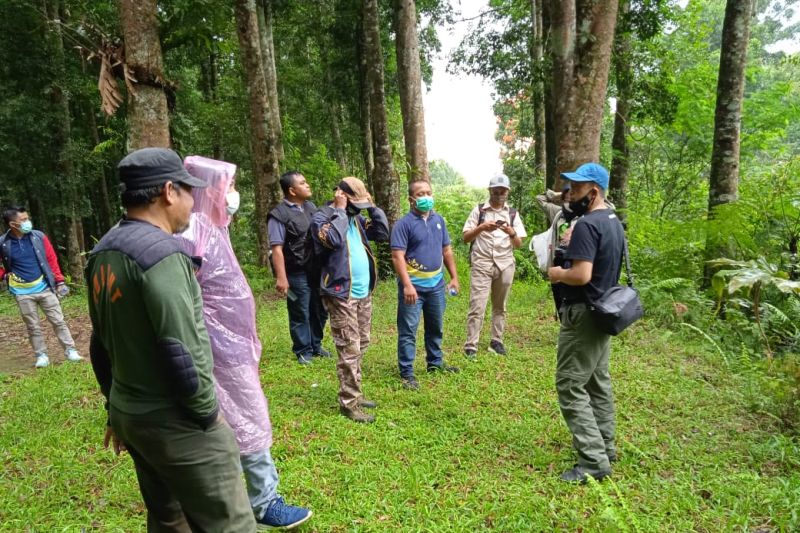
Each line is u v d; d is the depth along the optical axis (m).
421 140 10.59
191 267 1.88
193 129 15.05
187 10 5.46
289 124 15.34
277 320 7.50
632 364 5.13
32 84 11.56
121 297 1.73
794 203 6.40
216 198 2.45
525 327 6.66
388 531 2.70
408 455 3.51
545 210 4.82
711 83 11.93
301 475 3.23
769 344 5.42
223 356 2.45
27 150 12.02
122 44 4.90
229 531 1.97
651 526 2.64
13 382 5.55
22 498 3.10
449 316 7.26
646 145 13.37
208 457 1.89
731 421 3.92
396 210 10.66
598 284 3.06
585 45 6.54
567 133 6.78
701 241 7.05
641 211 11.30
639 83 9.73
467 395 4.52
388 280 10.13
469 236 5.41
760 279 4.47
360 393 4.15
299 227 5.42
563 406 3.23
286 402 4.43
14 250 5.96
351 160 21.61
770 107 12.29
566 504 2.90
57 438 3.89
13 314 10.04
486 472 3.29
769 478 3.15
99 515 2.93
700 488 3.05
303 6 14.60
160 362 1.78
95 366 2.08
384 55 15.52
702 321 6.07
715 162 7.02
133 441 1.85
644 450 3.50
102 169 15.15
